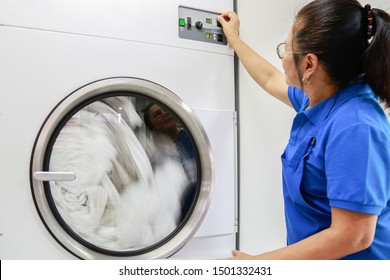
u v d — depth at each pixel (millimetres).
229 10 1321
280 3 1225
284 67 935
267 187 1256
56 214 996
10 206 955
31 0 993
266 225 1257
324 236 743
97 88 1044
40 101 994
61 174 969
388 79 788
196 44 1236
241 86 1368
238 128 1378
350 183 720
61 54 1021
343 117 793
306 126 943
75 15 1042
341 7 788
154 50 1154
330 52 794
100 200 1062
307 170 878
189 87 1218
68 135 1033
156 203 1143
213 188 1212
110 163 1084
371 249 838
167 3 1184
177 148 1197
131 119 1126
